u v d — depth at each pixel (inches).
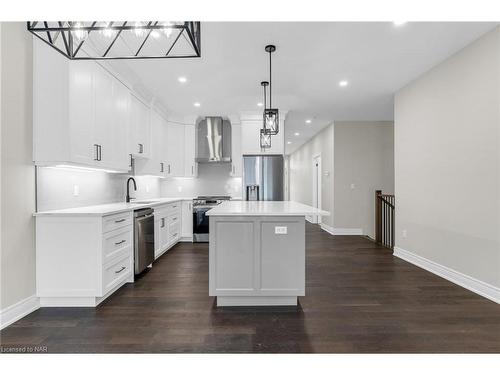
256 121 212.4
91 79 111.4
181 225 208.2
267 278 99.0
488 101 105.6
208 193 233.5
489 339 78.4
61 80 97.3
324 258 167.0
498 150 101.8
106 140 122.9
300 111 213.8
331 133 253.6
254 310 97.1
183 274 135.7
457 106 120.9
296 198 423.5
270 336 80.3
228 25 99.0
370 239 226.7
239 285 99.1
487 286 106.7
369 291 114.5
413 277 132.0
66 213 95.6
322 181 285.1
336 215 248.1
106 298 106.8
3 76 83.8
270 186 210.2
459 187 120.3
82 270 97.4
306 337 79.7
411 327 85.1
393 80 152.2
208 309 97.7
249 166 210.5
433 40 110.6
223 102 187.9
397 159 169.5
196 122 224.2
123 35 103.6
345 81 152.7
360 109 207.6
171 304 101.7
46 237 96.8
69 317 90.9
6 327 84.3
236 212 94.6
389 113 219.6
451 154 124.8
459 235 120.6
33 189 96.2
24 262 91.9
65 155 96.5
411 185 155.8
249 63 129.3
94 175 135.9
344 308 98.7
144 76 143.6
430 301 104.2
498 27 100.9
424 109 143.3
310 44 112.7
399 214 168.6
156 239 156.2
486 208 107.0
